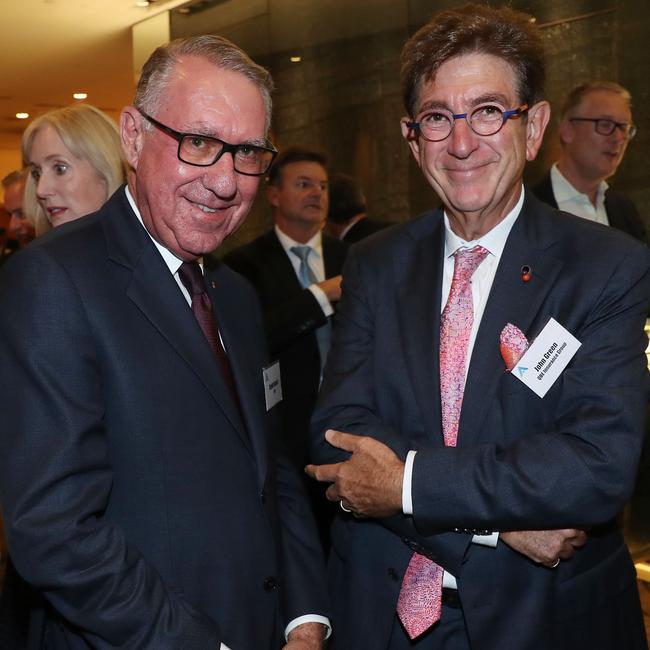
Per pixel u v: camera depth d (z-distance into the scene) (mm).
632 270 1557
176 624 1260
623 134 3422
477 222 1637
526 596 1537
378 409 1697
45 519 1210
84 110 2205
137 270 1406
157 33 7137
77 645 1347
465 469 1472
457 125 1561
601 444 1451
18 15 6910
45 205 2189
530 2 4555
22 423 1254
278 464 1732
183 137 1360
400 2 5227
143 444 1341
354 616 1646
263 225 5832
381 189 5438
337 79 5695
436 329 1653
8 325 1292
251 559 1426
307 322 3070
